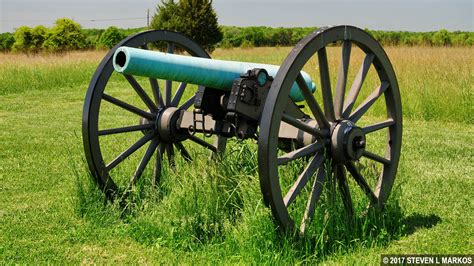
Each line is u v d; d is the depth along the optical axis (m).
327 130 3.97
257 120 4.14
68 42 43.81
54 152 7.19
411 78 11.57
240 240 3.81
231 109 3.97
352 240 3.92
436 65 13.26
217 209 4.14
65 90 15.46
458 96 10.05
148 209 4.54
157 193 4.67
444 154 6.95
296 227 3.75
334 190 4.02
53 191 5.48
